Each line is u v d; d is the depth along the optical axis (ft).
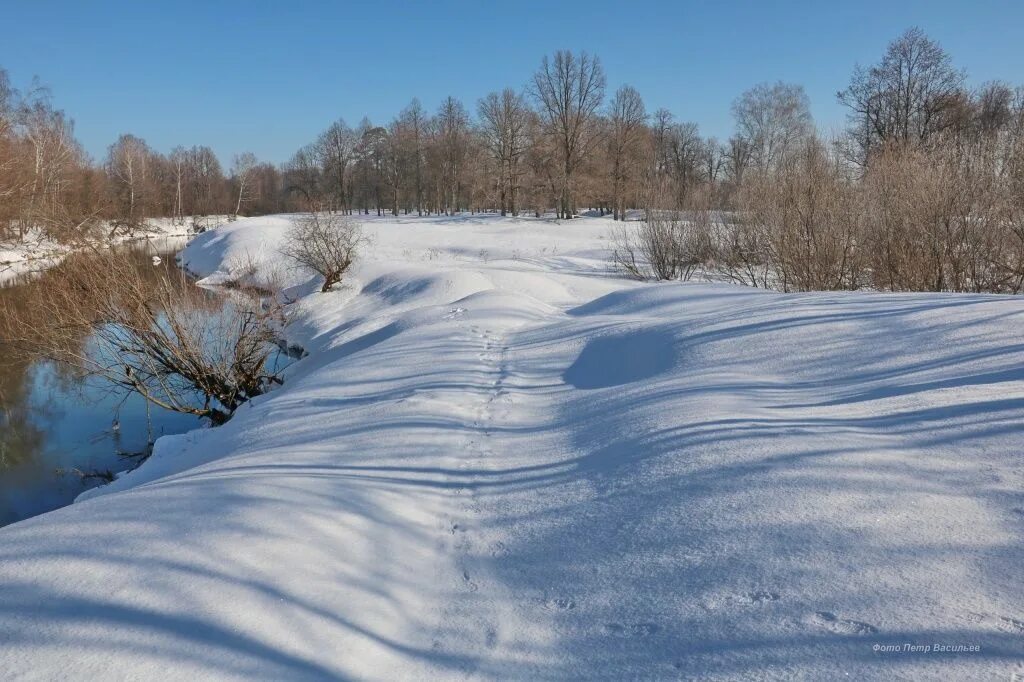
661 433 15.96
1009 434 12.56
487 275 68.49
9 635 8.27
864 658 7.66
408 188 227.20
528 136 180.55
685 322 27.81
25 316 44.39
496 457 17.53
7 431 36.29
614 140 173.37
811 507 11.12
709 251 72.49
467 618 10.05
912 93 126.72
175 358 38.88
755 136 171.12
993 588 8.45
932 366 17.65
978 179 45.01
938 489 11.10
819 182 55.72
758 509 11.41
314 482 14.92
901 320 22.13
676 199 76.28
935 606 8.30
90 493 25.68
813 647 8.02
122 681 7.49
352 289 72.79
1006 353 17.07
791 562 9.77
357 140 236.02
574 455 16.67
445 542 12.80
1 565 10.13
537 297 63.10
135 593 9.28
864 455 12.79
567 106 173.17
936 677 7.17
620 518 12.44
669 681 7.98
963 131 111.96
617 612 9.66
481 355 30.96
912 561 9.25
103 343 39.14
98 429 37.04
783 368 20.70
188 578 9.75
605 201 179.22
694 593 9.63
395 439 19.12
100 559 10.28
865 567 9.31
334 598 9.93
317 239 72.79
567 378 25.94
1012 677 7.00
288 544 11.27
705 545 10.74
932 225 44.70
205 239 127.44
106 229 69.62
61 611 8.79
